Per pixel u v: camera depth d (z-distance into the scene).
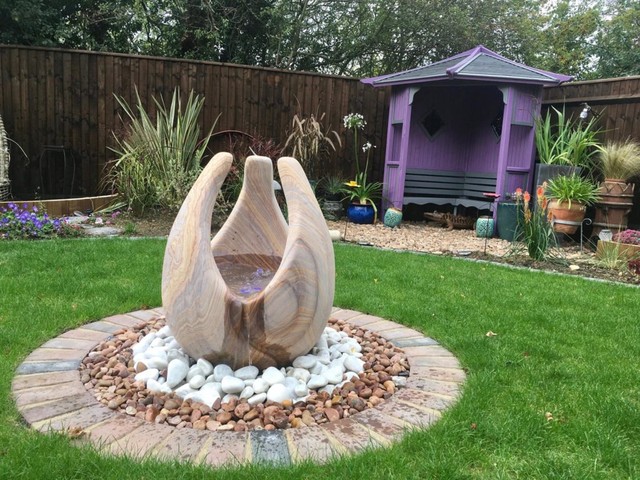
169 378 2.34
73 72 7.73
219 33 12.12
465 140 9.28
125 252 4.95
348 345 2.93
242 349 2.38
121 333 3.08
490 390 2.46
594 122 7.66
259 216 3.02
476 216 9.20
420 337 3.24
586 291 4.41
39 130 7.77
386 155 8.57
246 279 2.93
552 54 17.48
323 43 14.33
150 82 7.96
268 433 2.04
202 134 8.22
